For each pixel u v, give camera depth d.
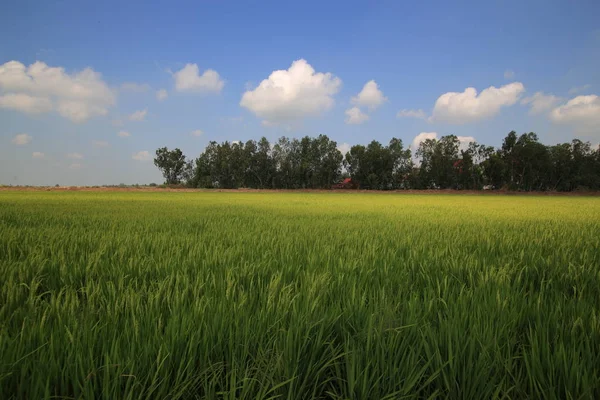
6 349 1.73
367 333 1.98
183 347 1.83
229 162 79.50
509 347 1.85
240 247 5.00
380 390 1.62
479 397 1.57
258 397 1.46
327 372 1.86
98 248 4.79
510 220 10.70
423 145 78.00
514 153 72.38
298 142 80.88
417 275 3.60
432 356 1.74
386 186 79.12
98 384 1.59
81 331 1.95
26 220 8.66
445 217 11.79
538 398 1.57
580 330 2.16
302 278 3.34
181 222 8.79
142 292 2.80
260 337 1.97
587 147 73.06
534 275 3.72
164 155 83.81
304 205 20.45
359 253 4.79
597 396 1.57
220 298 2.63
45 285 3.21
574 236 6.68
